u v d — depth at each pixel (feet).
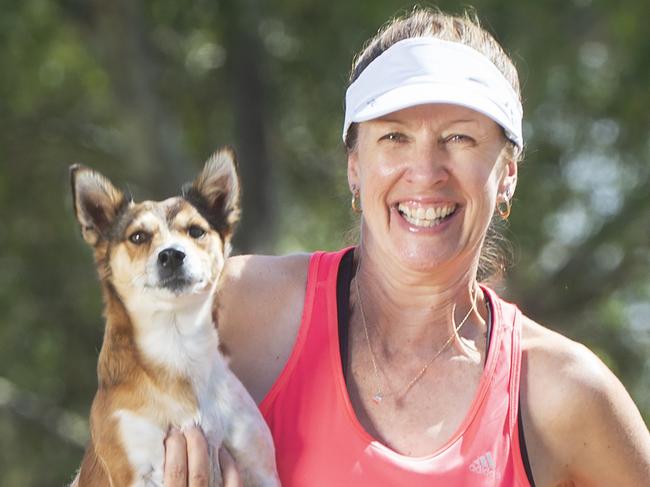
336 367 25.81
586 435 25.55
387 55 25.82
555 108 101.96
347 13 98.37
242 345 27.58
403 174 25.49
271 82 104.17
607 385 25.68
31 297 109.60
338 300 26.76
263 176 101.50
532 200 100.07
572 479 26.30
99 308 109.29
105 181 30.55
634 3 95.20
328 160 110.22
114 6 95.61
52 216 108.68
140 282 27.86
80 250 110.52
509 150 26.63
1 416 105.09
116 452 26.78
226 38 101.65
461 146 25.50
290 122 110.11
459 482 24.29
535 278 103.24
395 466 24.43
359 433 24.93
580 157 103.19
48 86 107.65
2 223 107.34
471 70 25.38
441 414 25.38
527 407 25.57
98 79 107.86
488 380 25.35
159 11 102.83
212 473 26.05
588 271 100.12
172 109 108.99
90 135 109.29
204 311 27.73
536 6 96.99
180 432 26.55
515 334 26.22
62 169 107.96
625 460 25.73
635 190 98.73
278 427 25.98
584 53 103.55
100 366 28.19
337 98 103.14
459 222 25.79
